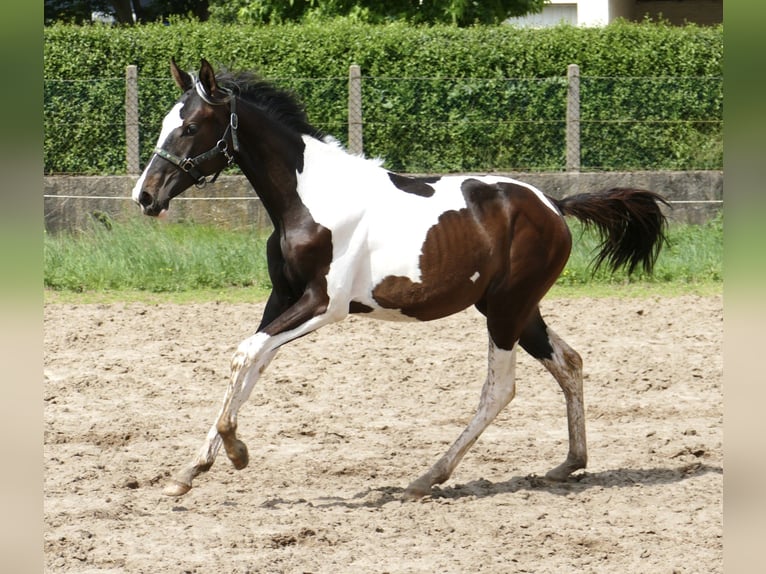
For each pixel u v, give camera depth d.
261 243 16.89
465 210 7.95
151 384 11.15
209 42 19.62
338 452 9.04
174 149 7.58
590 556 6.64
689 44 19.97
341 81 18.91
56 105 18.73
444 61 19.53
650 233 8.84
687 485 8.12
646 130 19.41
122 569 6.36
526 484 8.20
